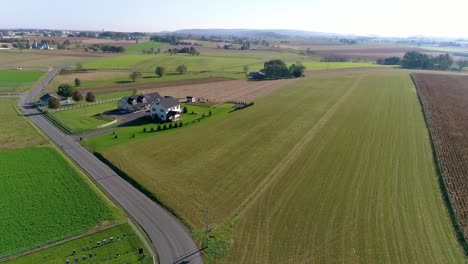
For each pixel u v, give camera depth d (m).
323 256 35.75
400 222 41.78
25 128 79.81
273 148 66.00
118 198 47.72
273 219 42.34
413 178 53.62
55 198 46.84
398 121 84.56
